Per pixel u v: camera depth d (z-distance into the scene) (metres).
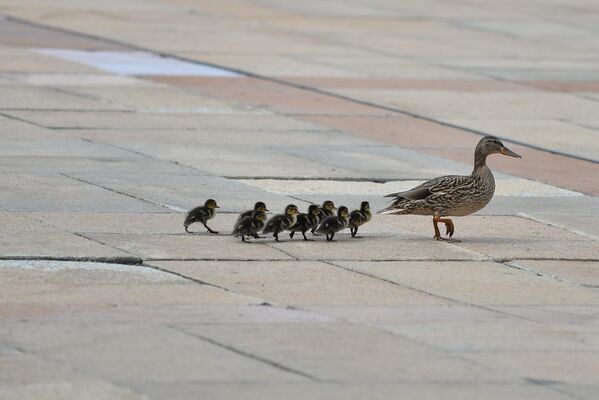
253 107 27.14
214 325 13.07
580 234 18.00
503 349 12.66
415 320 13.54
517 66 33.91
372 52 35.38
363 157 22.92
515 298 14.66
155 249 16.19
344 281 15.09
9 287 14.26
